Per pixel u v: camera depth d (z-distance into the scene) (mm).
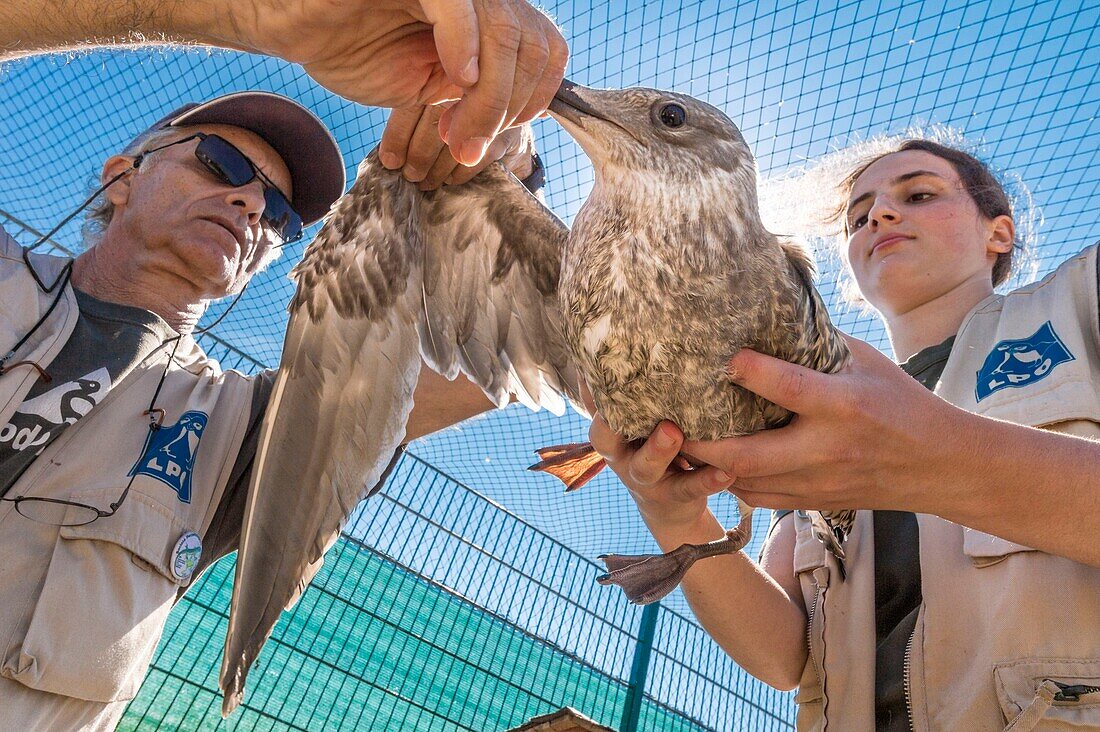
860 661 539
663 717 1289
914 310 700
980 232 707
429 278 596
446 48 387
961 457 448
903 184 714
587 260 507
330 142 818
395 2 410
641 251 494
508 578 1307
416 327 577
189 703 1097
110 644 546
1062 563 482
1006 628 479
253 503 526
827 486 476
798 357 489
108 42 441
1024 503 450
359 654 1191
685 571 586
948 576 521
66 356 604
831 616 572
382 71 445
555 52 424
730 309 482
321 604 1189
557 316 609
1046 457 449
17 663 513
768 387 453
